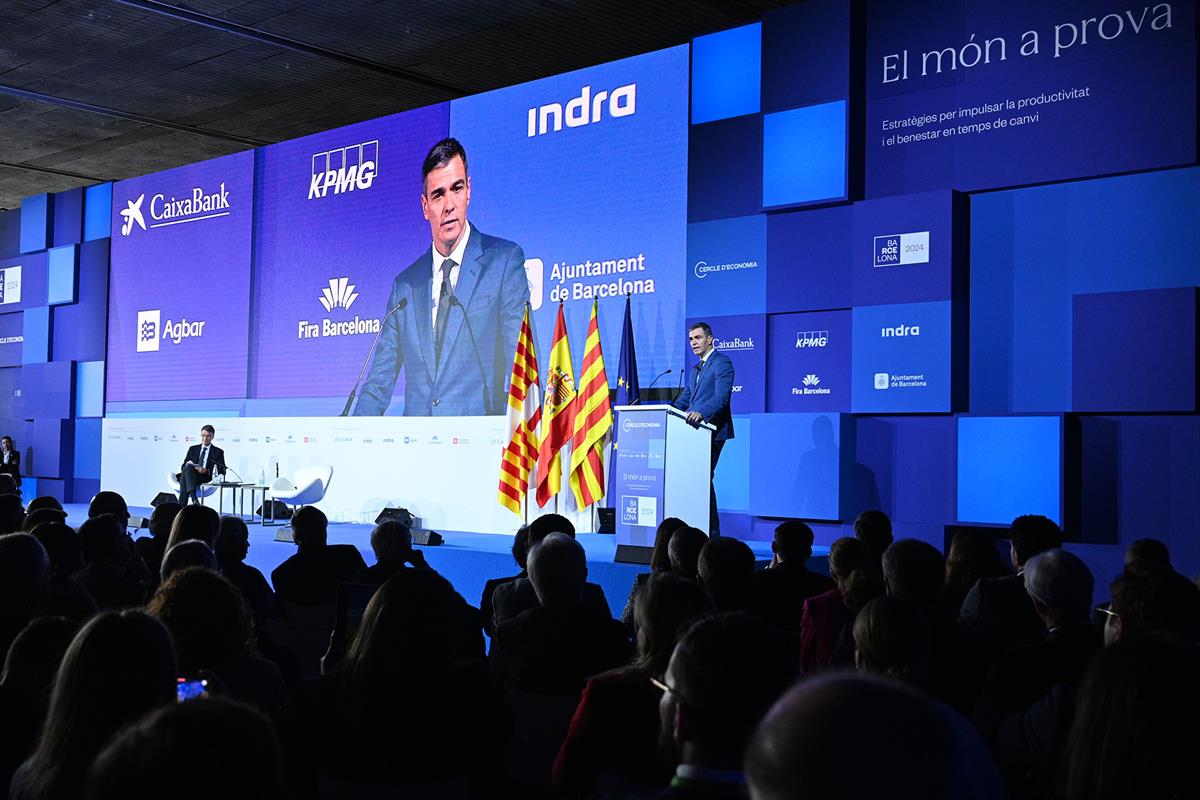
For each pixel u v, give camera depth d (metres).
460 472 10.49
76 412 15.03
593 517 9.39
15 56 11.09
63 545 4.12
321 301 12.05
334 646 3.38
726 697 1.29
